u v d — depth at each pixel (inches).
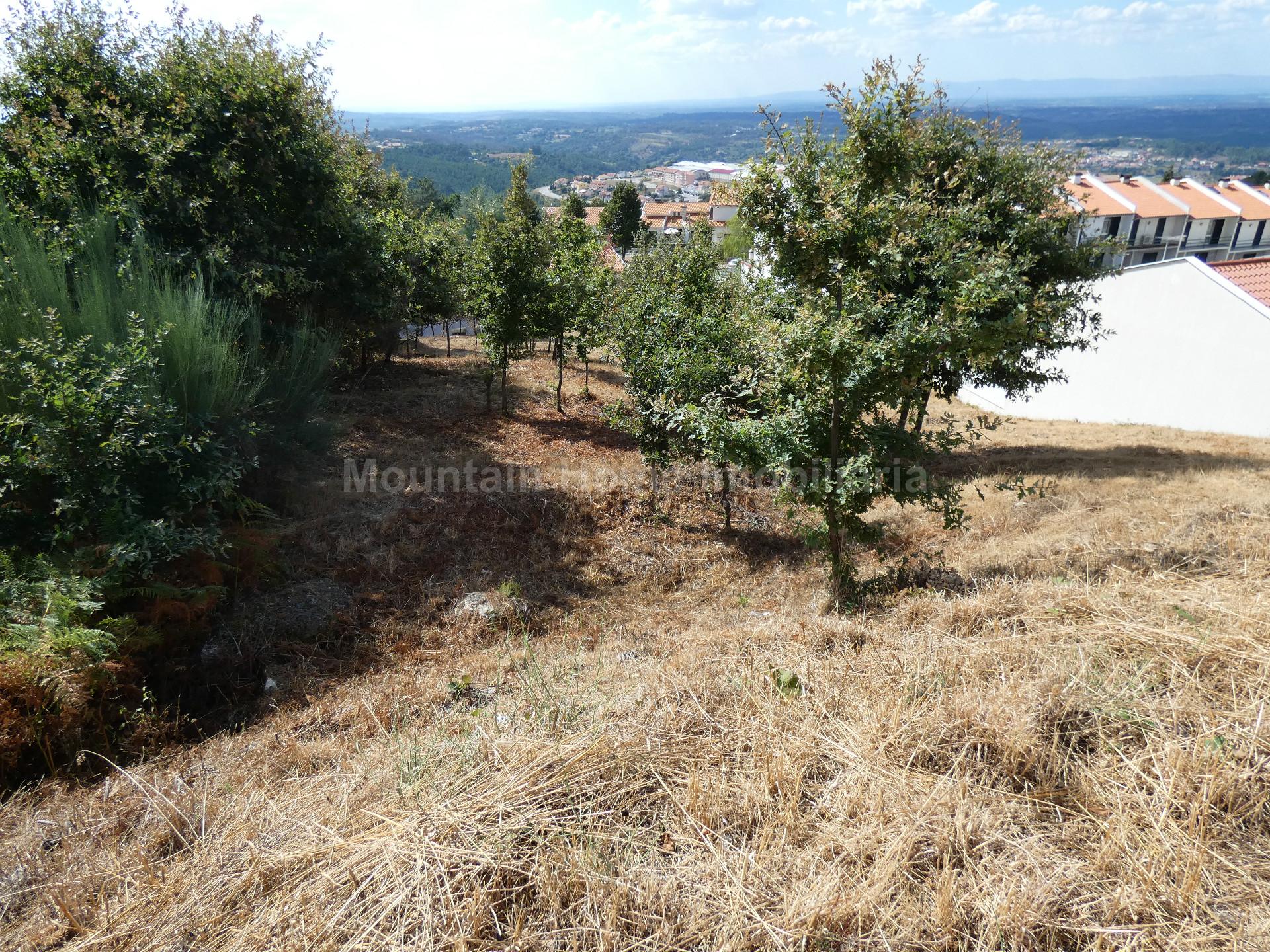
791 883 83.9
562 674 163.6
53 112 277.1
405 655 200.7
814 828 93.9
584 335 473.4
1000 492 321.4
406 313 482.6
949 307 182.7
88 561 170.2
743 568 279.7
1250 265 572.1
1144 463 374.0
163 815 107.7
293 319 355.6
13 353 175.2
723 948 74.9
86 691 142.5
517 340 436.1
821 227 183.2
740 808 96.4
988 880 82.3
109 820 114.3
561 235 535.8
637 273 608.4
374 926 78.2
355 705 163.8
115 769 137.6
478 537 275.3
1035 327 193.5
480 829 91.1
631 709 123.0
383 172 576.7
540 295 425.4
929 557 214.5
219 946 79.0
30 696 136.3
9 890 95.5
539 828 91.6
